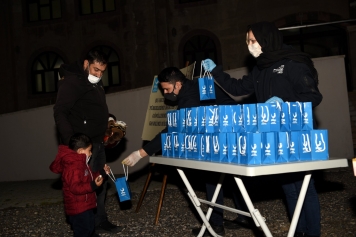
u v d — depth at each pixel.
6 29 20.89
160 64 19.14
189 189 3.57
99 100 4.23
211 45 18.73
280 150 2.59
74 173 3.56
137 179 8.34
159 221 4.89
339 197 5.62
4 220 5.52
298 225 3.45
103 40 19.89
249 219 4.47
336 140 8.71
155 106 5.28
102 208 4.53
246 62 18.06
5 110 20.91
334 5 17.28
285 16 17.73
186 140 3.23
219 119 2.84
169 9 19.06
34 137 10.03
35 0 20.95
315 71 3.25
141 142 9.50
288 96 3.20
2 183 9.58
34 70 20.97
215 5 18.48
